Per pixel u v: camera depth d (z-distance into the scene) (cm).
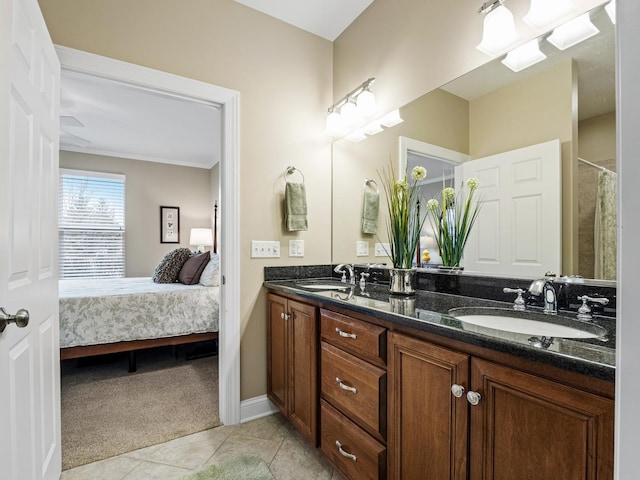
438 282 169
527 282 135
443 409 99
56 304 150
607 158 115
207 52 198
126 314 270
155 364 301
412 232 175
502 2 137
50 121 140
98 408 219
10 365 97
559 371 74
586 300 114
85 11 166
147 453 172
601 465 66
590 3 120
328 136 246
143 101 320
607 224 114
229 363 202
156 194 518
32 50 118
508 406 83
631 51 42
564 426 72
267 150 218
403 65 193
